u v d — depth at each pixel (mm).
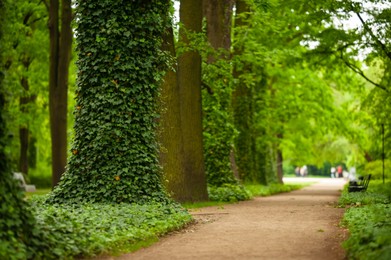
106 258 9719
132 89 17234
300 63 32156
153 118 17672
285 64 32562
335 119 46469
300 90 45406
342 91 46469
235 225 14797
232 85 30000
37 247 8969
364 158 57531
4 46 9734
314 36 30500
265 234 12781
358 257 9016
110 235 11062
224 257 9742
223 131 29984
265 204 24078
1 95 9031
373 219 12867
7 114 8961
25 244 8812
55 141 29094
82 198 17094
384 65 31062
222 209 20750
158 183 17422
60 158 29078
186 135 24531
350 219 14219
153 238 11984
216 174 29797
